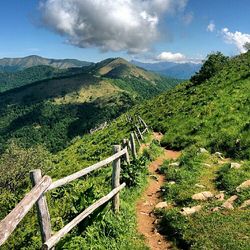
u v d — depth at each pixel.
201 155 22.55
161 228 13.34
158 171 21.95
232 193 15.26
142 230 13.47
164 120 40.72
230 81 46.12
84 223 11.52
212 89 46.41
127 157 18.73
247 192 14.77
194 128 31.52
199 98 44.78
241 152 22.09
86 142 60.75
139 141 30.34
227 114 32.28
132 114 62.06
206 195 15.28
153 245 12.21
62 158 61.03
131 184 17.69
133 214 14.55
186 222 13.02
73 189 13.94
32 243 10.09
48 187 8.49
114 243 11.55
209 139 27.42
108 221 12.12
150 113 50.47
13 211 6.63
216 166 20.25
